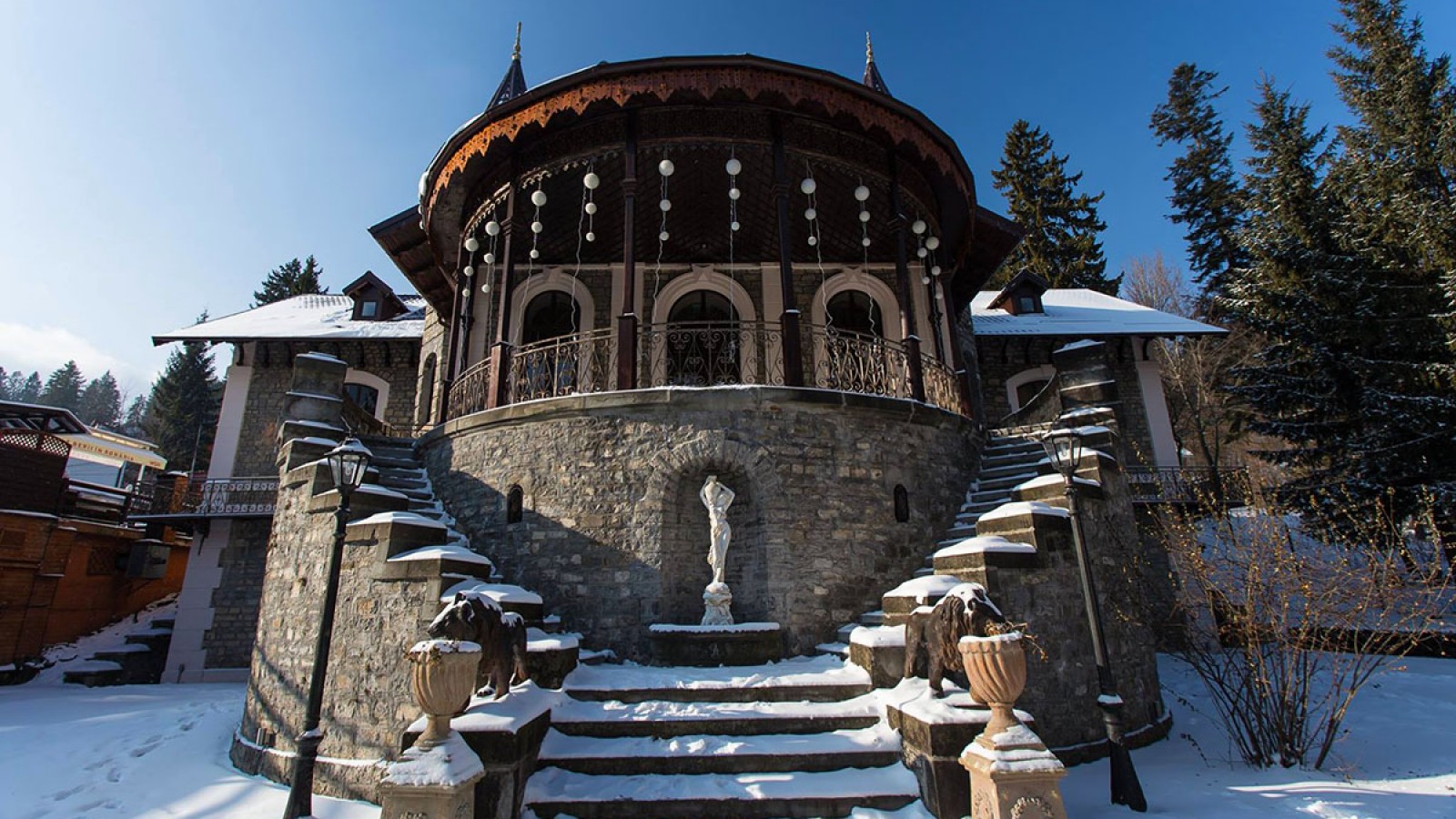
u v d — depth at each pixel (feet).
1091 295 72.74
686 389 26.81
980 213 42.34
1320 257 50.29
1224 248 96.63
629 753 17.49
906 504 28.43
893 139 30.55
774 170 30.19
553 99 29.12
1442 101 48.08
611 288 42.27
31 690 43.96
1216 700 23.25
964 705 16.92
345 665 22.12
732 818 16.02
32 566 48.57
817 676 20.97
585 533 26.21
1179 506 45.06
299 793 17.48
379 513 24.67
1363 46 53.62
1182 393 81.41
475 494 28.94
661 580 25.26
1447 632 36.11
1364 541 37.17
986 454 34.37
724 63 27.86
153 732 29.01
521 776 16.08
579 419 27.55
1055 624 21.86
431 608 21.01
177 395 123.95
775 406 27.14
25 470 49.39
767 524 25.90
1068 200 115.96
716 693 20.10
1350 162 53.01
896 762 17.53
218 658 47.16
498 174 33.71
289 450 27.50
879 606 26.45
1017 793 13.87
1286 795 17.20
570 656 20.95
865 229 38.93
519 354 31.65
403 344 57.06
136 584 58.95
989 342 59.11
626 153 29.99
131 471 91.09
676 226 39.14
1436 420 43.75
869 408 28.14
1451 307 45.06
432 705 14.66
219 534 49.47
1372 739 22.74
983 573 21.09
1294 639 22.88
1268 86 59.16
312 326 57.72
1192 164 102.06
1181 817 16.01
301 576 25.20
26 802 20.49
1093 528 24.52
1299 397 49.32
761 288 42.63
